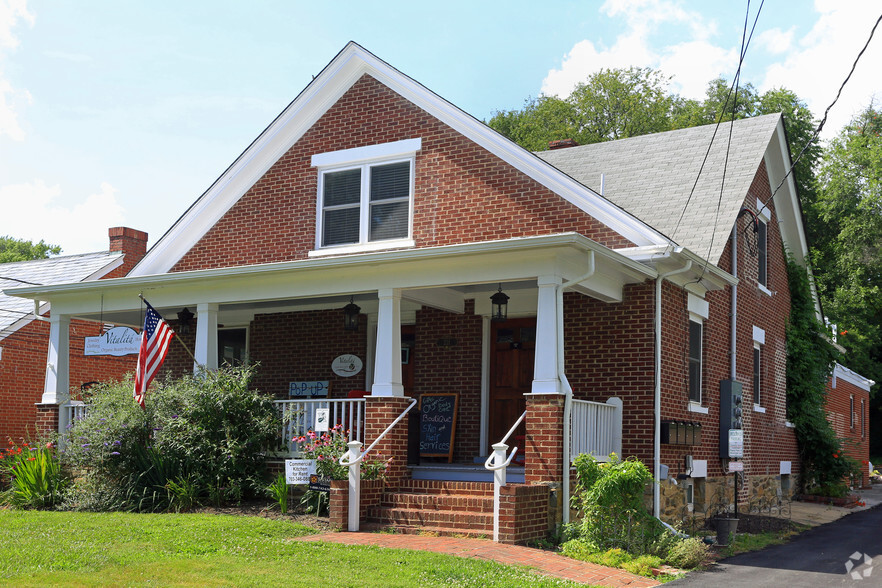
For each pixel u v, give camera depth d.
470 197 16.30
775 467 20.62
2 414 22.08
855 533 16.12
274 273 15.14
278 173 18.30
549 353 12.83
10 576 9.08
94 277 25.03
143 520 12.59
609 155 20.22
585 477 12.41
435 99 16.77
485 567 10.14
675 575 10.96
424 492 13.50
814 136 12.78
